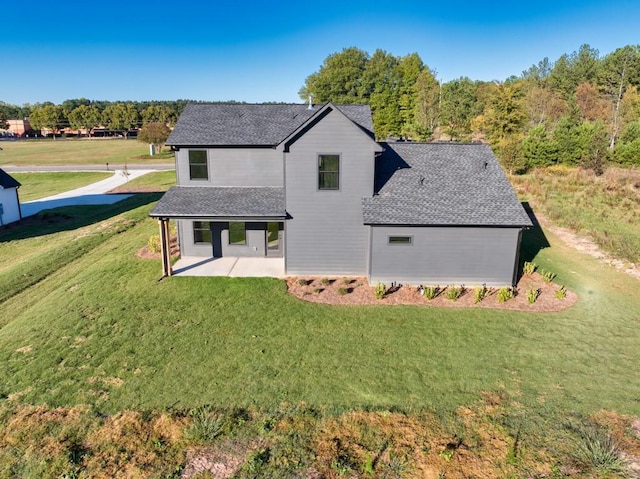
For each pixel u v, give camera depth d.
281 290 17.08
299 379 11.46
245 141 19.61
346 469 8.46
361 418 9.95
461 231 17.06
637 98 52.56
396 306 15.73
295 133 17.09
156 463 8.72
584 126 41.44
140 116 122.56
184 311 15.35
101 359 12.41
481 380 11.34
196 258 20.91
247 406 10.41
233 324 14.42
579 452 8.80
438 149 20.73
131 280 18.12
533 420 9.78
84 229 27.94
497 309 15.51
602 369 11.78
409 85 72.19
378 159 20.06
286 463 8.67
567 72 72.00
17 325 14.63
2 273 20.03
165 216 17.80
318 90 80.69
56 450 9.09
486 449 8.96
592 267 19.58
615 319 14.68
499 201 17.80
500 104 47.53
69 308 15.66
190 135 20.02
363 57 81.06
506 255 17.27
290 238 18.36
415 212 17.20
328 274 18.72
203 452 9.00
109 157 70.88
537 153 40.69
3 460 8.86
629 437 9.23
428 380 11.37
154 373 11.76
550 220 26.14
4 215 29.86
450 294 16.16
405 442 9.20
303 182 17.73
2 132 137.50
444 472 8.40
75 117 125.31
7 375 11.73
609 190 31.30
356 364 12.13
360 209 18.00
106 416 10.11
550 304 15.88
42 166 60.62
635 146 37.06
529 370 11.77
